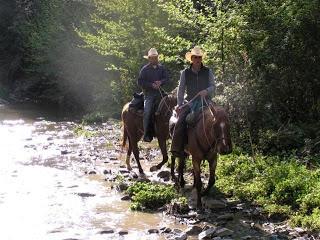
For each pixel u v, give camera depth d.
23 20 31.27
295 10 13.48
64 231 8.61
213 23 13.97
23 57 31.25
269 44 13.50
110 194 10.80
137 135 12.16
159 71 11.62
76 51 24.89
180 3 15.46
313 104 13.40
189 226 8.86
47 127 19.44
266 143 12.20
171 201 9.80
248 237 8.18
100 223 9.03
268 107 12.84
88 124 19.91
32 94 29.16
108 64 21.67
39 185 11.44
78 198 10.50
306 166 10.85
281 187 9.59
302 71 13.39
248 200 9.82
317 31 13.41
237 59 13.80
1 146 15.78
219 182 10.64
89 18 24.72
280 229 8.52
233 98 12.99
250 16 13.91
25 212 9.57
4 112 23.69
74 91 25.23
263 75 13.29
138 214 9.55
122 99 20.73
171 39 15.43
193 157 9.63
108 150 15.12
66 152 14.84
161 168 12.62
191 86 9.77
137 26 19.77
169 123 10.52
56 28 26.31
